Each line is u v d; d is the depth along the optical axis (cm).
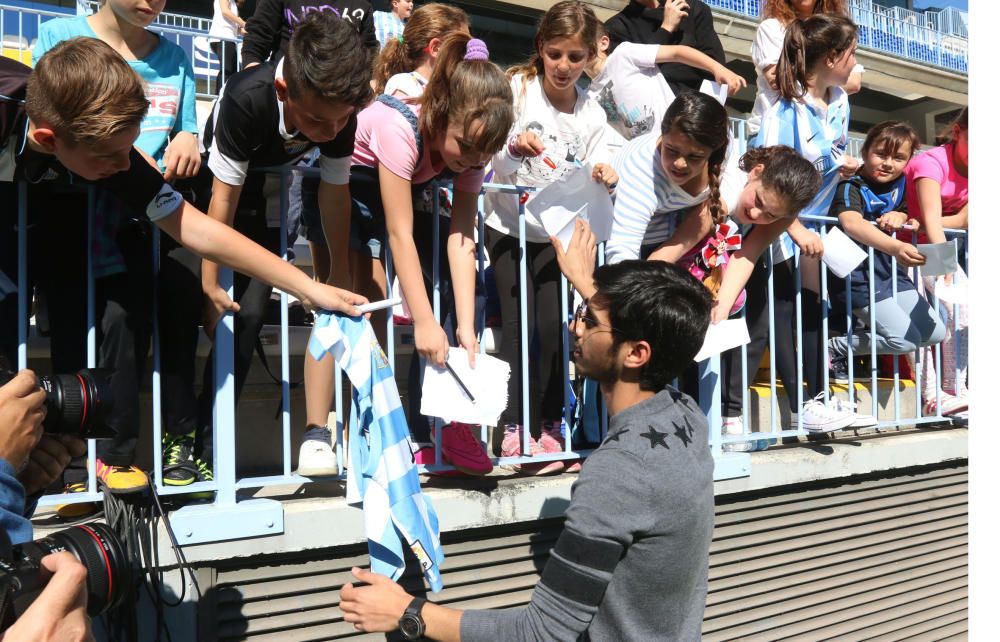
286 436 230
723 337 274
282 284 189
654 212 278
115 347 212
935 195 358
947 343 402
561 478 263
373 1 933
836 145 346
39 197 214
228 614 214
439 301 259
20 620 113
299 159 234
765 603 310
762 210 268
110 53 164
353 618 179
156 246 217
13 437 130
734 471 288
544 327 282
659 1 426
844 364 378
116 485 200
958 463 380
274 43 319
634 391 183
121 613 197
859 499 340
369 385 197
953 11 1755
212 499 226
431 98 216
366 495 200
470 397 227
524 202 264
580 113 305
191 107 251
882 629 345
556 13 284
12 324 212
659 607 167
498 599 251
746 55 1405
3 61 185
